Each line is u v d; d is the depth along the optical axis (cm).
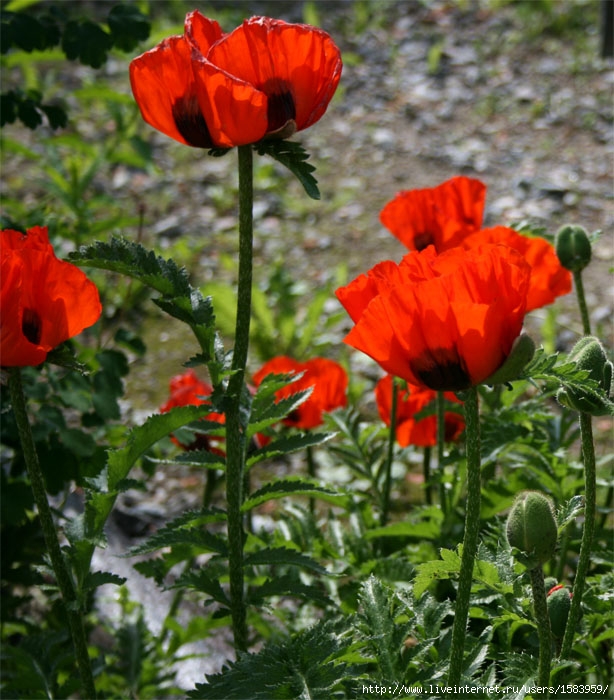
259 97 234
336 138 1082
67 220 683
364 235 921
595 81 1145
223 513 300
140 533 571
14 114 446
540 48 1216
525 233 400
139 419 665
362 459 433
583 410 234
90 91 591
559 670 255
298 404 296
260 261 884
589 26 1241
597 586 297
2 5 568
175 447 428
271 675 244
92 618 473
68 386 440
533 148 1040
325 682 242
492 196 963
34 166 966
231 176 1005
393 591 281
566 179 976
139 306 797
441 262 218
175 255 874
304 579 417
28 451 272
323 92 251
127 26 446
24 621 441
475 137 1069
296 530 405
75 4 1209
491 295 205
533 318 772
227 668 271
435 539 374
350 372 709
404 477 593
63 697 352
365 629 270
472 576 230
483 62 1202
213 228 930
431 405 379
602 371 233
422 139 1073
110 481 281
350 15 1309
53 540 283
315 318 744
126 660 414
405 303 205
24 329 249
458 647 228
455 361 210
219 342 281
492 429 349
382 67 1210
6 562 432
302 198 973
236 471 287
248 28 242
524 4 1284
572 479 369
